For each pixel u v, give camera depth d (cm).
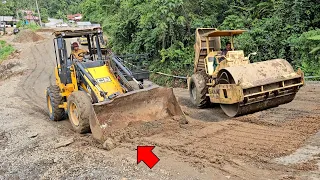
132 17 1914
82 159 670
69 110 869
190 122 843
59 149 749
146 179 545
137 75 1560
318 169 517
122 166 606
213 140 689
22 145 809
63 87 961
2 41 3962
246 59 903
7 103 1398
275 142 643
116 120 765
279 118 787
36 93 1655
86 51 968
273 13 1557
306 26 1424
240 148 630
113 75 874
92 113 739
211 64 988
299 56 1365
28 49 3284
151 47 1812
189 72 1566
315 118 757
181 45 1638
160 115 820
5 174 667
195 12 1750
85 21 3956
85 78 862
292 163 546
